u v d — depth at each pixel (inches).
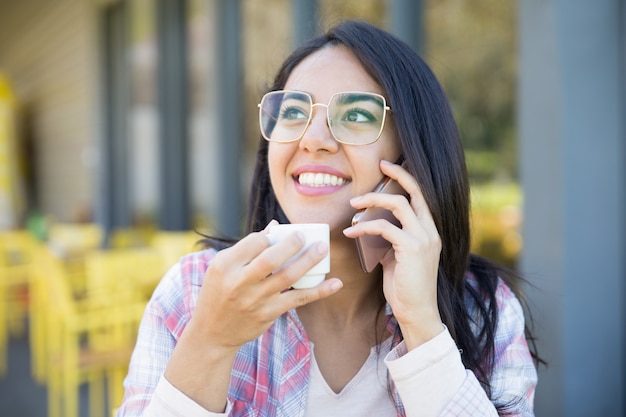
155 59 231.8
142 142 248.5
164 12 225.5
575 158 79.0
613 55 81.4
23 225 355.6
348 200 39.3
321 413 39.0
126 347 119.8
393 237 35.0
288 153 39.9
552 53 78.8
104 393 147.2
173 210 225.1
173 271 42.8
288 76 43.2
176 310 40.5
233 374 39.3
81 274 165.3
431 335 34.6
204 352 33.1
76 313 124.3
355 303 41.0
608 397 81.0
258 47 174.2
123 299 125.9
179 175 222.2
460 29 131.4
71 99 317.4
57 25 324.5
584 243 79.9
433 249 35.7
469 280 43.2
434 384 33.8
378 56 39.7
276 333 40.1
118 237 183.6
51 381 150.3
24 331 216.4
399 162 40.8
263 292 31.1
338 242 39.6
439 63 128.1
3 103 329.4
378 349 39.6
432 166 40.1
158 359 39.4
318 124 38.9
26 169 400.2
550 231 80.2
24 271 201.8
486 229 132.5
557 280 79.4
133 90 255.1
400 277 34.7
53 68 339.6
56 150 349.7
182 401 33.1
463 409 33.5
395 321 39.6
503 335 40.6
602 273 81.1
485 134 135.7
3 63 416.8
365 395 39.1
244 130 183.9
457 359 34.5
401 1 122.1
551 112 79.4
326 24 44.9
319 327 41.1
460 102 135.0
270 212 46.8
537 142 81.7
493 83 134.0
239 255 31.4
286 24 161.0
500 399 39.0
